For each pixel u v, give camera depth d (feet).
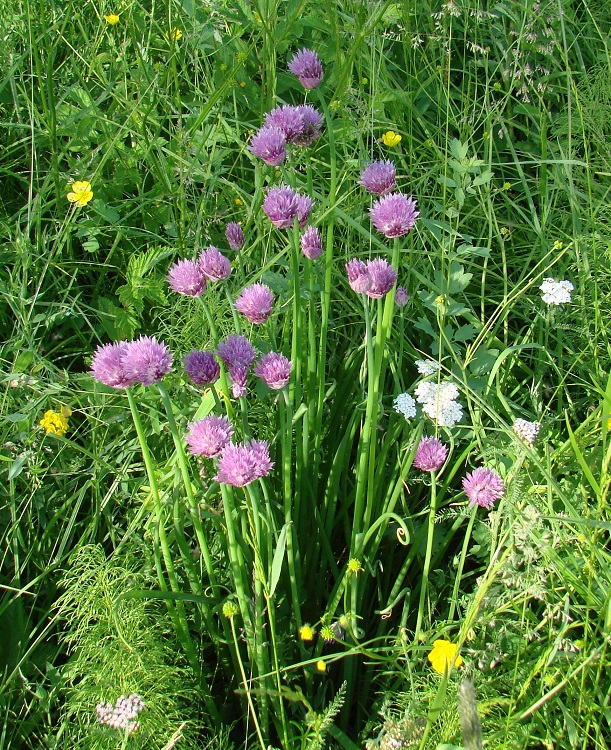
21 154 3.60
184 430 2.71
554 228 3.70
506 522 2.32
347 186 3.48
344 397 2.83
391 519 2.60
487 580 2.16
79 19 3.79
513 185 3.93
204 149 3.59
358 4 3.38
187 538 2.62
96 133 3.61
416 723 1.98
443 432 2.76
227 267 2.25
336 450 2.77
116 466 2.81
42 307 3.24
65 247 3.39
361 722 2.43
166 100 3.62
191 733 2.25
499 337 3.42
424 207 3.61
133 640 2.26
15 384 2.80
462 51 4.38
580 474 2.61
